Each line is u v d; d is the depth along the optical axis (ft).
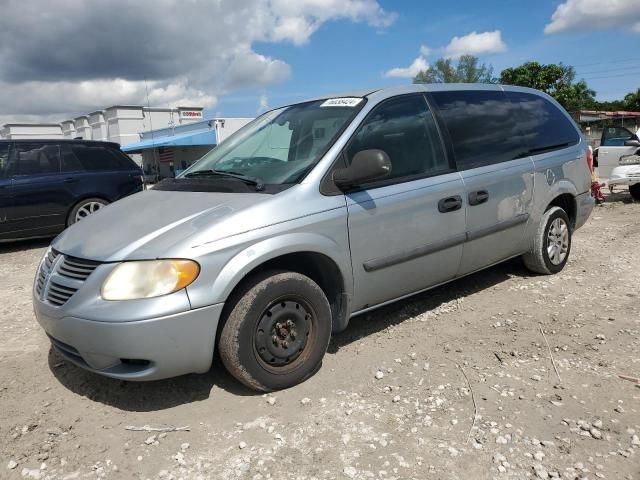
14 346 13.94
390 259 12.39
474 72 180.24
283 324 10.72
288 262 11.43
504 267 18.97
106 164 30.45
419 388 10.79
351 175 11.15
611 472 8.07
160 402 10.64
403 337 13.38
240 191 11.28
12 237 27.43
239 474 8.38
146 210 11.30
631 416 9.49
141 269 9.43
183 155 123.54
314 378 11.34
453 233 13.74
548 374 11.17
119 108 143.13
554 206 17.66
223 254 9.80
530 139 16.58
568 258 19.98
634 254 20.58
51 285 10.45
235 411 10.19
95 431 9.73
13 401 10.91
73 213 29.04
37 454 9.09
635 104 191.31
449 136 14.15
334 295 11.93
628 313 14.35
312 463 8.57
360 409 10.08
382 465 8.45
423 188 12.99
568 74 163.22
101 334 9.34
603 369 11.28
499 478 8.07
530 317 14.42
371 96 13.05
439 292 16.74
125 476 8.47
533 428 9.27
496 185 14.88
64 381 11.71
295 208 10.80
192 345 9.64
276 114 14.61
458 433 9.21
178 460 8.78
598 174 41.06
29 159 27.94
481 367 11.61
